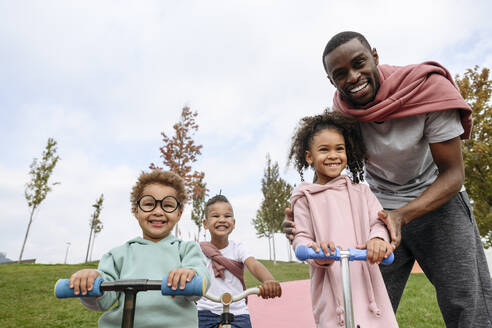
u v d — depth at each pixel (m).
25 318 4.69
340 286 1.64
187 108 12.41
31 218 17.31
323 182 2.16
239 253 2.99
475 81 11.10
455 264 1.87
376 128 2.06
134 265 1.72
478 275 1.87
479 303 1.83
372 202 1.89
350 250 1.47
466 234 1.89
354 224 1.82
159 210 1.86
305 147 2.36
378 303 1.62
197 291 1.19
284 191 20.06
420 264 2.10
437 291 1.96
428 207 1.78
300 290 5.39
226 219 3.12
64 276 9.23
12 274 9.63
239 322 2.68
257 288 1.69
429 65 1.97
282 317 4.18
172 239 1.90
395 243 1.61
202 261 1.75
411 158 1.99
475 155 10.52
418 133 1.91
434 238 1.96
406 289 6.66
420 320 4.27
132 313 1.15
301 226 1.88
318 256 1.44
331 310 1.63
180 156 11.80
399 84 1.97
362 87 2.02
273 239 18.47
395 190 2.15
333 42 2.05
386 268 2.17
